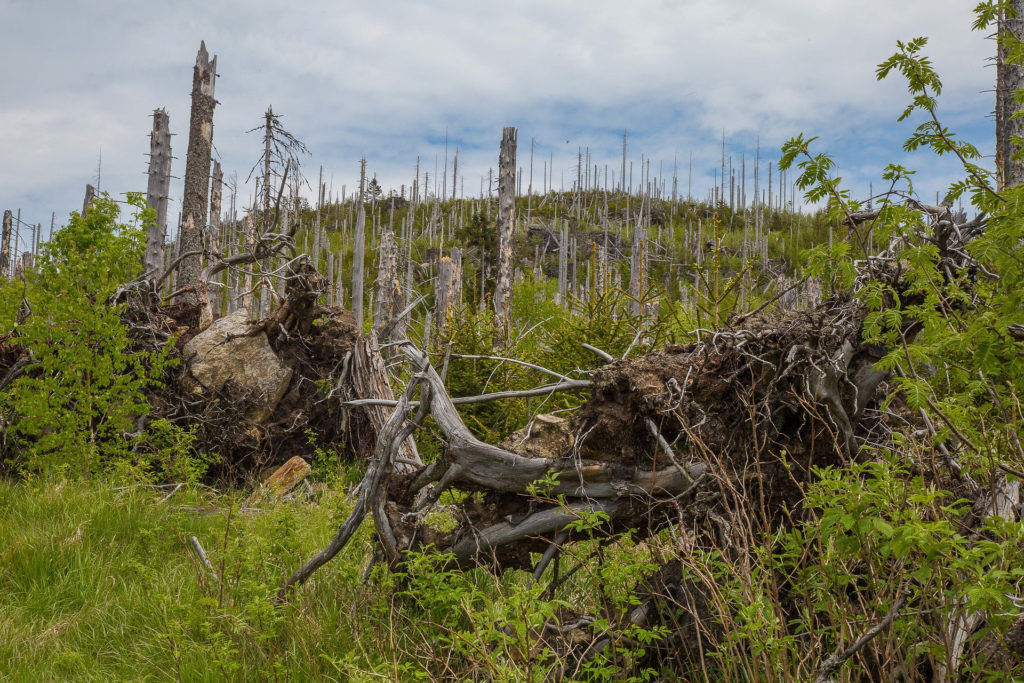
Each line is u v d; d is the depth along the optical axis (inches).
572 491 170.9
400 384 413.7
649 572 147.1
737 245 2315.5
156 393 408.8
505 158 567.5
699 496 160.4
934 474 119.3
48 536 243.1
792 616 146.5
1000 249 108.3
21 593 217.0
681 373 169.2
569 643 151.7
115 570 229.8
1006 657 105.0
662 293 343.9
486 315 426.6
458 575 169.0
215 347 414.0
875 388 160.1
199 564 211.9
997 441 120.8
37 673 173.5
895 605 104.8
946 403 120.1
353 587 191.0
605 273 354.9
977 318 111.6
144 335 412.5
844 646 112.3
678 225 2849.4
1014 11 119.3
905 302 151.6
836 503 106.3
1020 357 108.9
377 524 187.0
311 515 285.4
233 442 404.2
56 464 336.5
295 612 182.2
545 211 2970.0
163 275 467.8
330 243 2385.6
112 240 383.6
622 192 3656.5
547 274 2039.9
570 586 191.3
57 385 352.5
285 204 733.9
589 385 189.8
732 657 124.6
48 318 356.8
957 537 89.4
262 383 413.7
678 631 151.6
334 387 409.4
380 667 136.6
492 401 374.3
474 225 1433.3
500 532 176.4
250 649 167.9
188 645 167.0
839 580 114.1
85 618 201.6
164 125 677.9
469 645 132.6
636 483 167.3
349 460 434.3
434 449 373.1
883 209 119.7
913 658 109.6
